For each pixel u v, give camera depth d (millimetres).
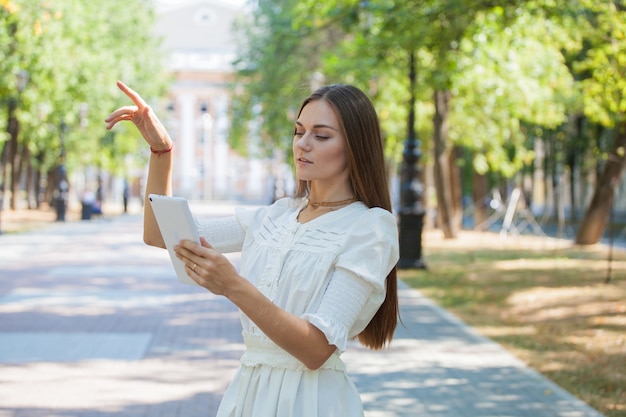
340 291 2766
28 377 8180
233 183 90062
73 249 24172
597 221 24422
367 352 9680
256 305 2584
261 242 2990
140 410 7043
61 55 27812
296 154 2973
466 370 8742
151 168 3176
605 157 19469
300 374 2854
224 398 3018
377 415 6953
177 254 2607
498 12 14867
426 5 14758
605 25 14695
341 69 24531
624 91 14953
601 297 13906
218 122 89875
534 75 23812
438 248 25531
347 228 2865
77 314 12195
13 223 36219
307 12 17891
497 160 30125
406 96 28844
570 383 8195
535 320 12141
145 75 45562
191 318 12078
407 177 19250
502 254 23078
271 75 30188
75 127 42250
